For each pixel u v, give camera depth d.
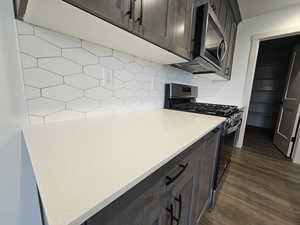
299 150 2.19
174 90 1.53
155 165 0.40
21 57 0.61
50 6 0.48
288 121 2.54
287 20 2.18
